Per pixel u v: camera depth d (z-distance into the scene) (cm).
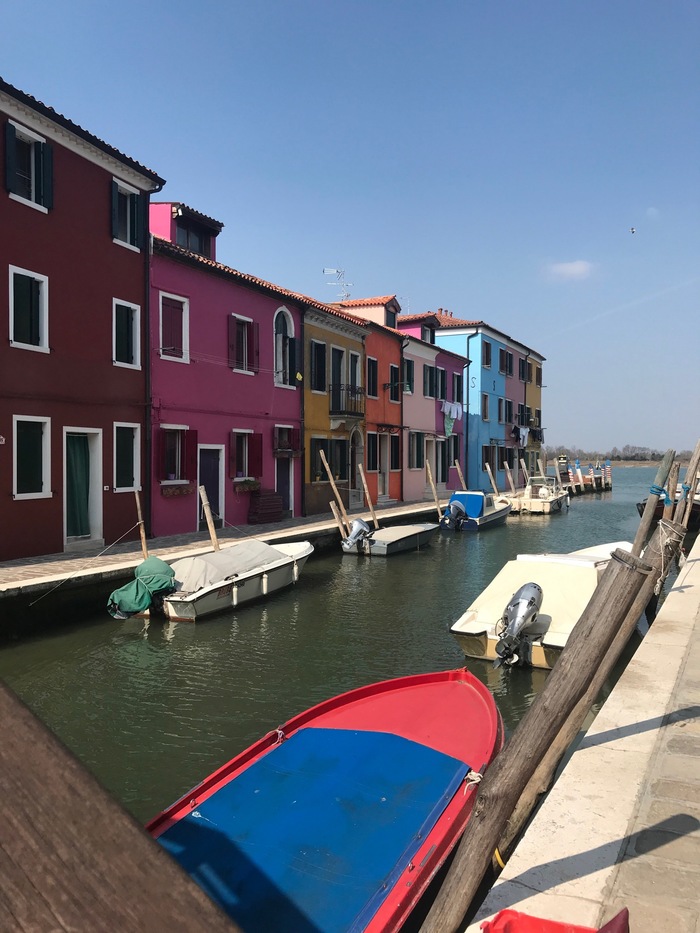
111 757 692
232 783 457
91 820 106
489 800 237
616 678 924
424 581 1609
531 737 238
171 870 109
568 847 306
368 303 3045
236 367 1955
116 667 964
